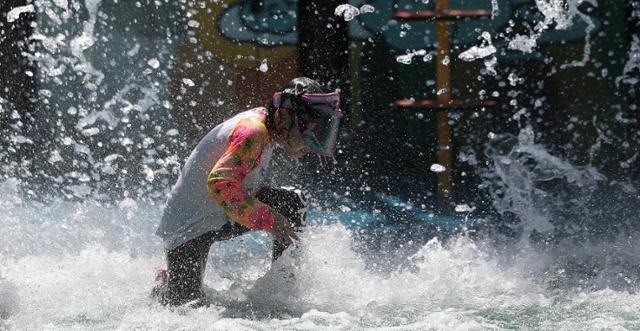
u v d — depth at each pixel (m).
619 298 12.05
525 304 11.77
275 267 12.03
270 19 25.08
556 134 25.98
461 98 26.03
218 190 10.83
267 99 24.84
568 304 11.72
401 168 23.86
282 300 11.82
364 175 23.44
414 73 25.17
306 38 23.16
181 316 10.98
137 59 24.39
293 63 24.95
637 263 14.79
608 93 26.12
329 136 11.12
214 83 24.84
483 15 21.83
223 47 24.97
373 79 25.02
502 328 10.34
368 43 25.06
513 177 23.77
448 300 12.04
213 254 14.98
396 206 21.55
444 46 22.42
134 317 10.88
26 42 23.14
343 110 23.64
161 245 14.33
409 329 10.32
